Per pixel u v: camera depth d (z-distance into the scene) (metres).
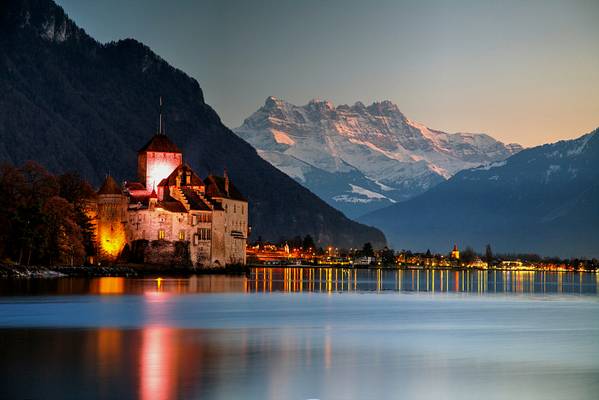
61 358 118.38
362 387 103.94
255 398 97.94
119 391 99.62
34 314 170.62
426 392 102.06
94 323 157.38
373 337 145.75
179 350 127.31
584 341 143.62
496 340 143.88
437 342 140.38
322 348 132.00
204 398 97.31
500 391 102.88
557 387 105.12
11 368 111.06
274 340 140.00
